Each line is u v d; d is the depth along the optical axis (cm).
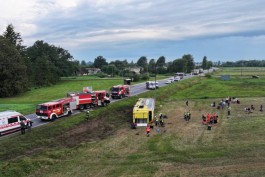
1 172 3083
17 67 10888
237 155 3794
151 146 4219
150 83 11144
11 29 14825
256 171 3250
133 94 9519
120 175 3153
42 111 5366
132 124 5366
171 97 9662
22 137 4225
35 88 13050
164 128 5356
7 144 3912
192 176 3123
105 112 6462
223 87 12475
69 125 5197
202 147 4162
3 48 11050
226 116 6412
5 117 4416
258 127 5266
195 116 6506
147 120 5519
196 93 10644
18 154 3712
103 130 5166
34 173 3216
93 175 3158
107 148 4125
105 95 7125
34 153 3778
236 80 15950
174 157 3731
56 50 17850
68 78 18550
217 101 8656
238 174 3170
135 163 3531
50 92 11319
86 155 3828
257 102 8312
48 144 4225
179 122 5888
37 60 15275
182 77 16912
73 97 6238
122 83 14000
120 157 3756
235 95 9838
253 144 4250
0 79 10569
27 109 6806
